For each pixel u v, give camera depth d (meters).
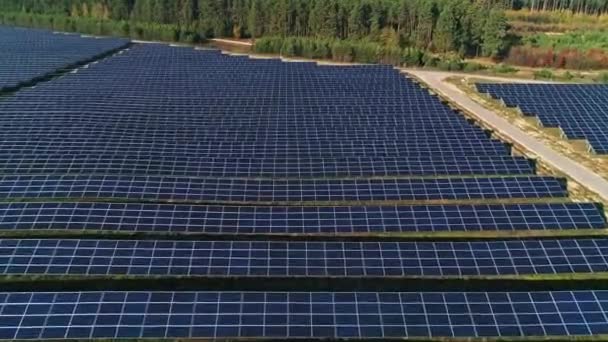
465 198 38.59
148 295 25.08
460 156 45.25
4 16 127.44
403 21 104.62
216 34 114.06
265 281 29.09
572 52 93.69
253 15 110.81
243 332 24.30
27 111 54.12
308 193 38.69
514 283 29.36
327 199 38.41
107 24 114.25
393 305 25.36
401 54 92.56
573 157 49.88
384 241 33.75
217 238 33.50
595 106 60.75
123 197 37.41
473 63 89.94
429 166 43.59
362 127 53.06
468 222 34.78
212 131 50.91
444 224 34.69
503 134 55.72
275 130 51.72
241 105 59.94
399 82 72.62
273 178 41.75
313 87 69.12
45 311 24.16
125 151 44.72
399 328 24.59
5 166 41.28
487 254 30.38
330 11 104.69
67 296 24.72
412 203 38.34
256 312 24.88
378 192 38.88
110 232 33.38
